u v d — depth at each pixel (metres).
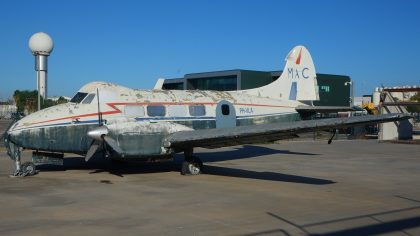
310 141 35.00
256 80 48.22
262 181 13.20
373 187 12.27
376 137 40.25
